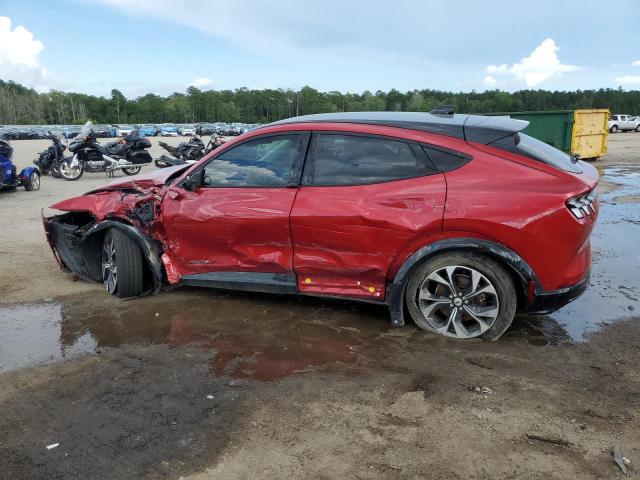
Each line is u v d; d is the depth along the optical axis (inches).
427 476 93.6
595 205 144.2
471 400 117.6
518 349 142.2
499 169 138.9
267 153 160.6
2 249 256.5
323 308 172.6
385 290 151.1
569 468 95.5
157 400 119.4
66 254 205.3
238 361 137.7
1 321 166.6
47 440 105.5
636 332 153.1
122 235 179.8
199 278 172.6
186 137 2576.3
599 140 663.8
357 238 146.4
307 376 129.3
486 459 98.0
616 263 222.7
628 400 117.3
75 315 171.2
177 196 169.6
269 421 110.7
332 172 151.9
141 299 185.2
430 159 144.0
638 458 98.0
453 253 141.9
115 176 606.2
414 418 111.1
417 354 139.6
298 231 152.1
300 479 93.3
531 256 134.8
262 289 164.4
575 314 167.3
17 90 5369.1
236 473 95.2
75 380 129.2
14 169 455.5
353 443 103.1
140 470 96.2
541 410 113.6
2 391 124.5
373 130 150.4
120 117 5334.6
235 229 159.8
